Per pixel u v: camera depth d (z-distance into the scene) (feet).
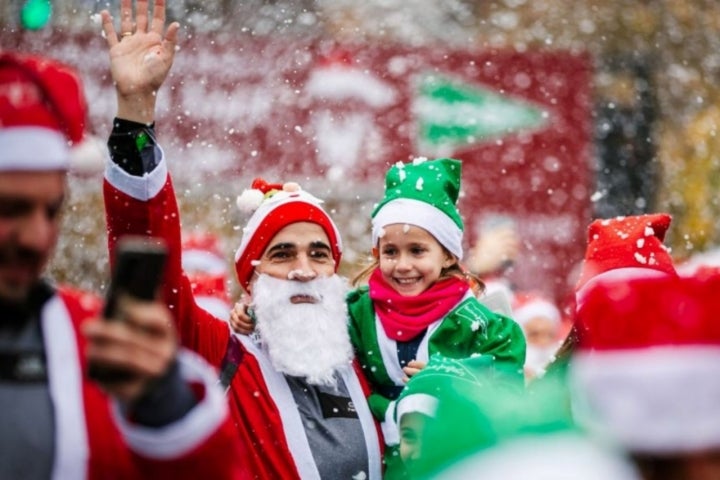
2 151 17.12
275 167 77.30
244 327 30.78
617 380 15.30
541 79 88.89
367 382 31.27
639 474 15.31
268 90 77.56
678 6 115.96
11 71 17.52
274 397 29.73
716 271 17.60
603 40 113.60
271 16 79.20
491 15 112.88
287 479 29.01
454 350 30.81
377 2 103.55
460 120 86.22
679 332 15.15
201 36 76.74
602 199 96.89
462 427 14.52
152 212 26.20
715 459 15.16
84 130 18.53
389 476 29.63
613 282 16.08
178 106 75.66
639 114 108.47
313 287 30.86
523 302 60.70
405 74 83.30
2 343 17.78
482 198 87.76
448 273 32.14
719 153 110.22
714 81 114.32
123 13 26.78
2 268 17.42
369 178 80.84
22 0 65.00
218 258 55.62
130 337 16.15
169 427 17.04
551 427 13.75
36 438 17.54
